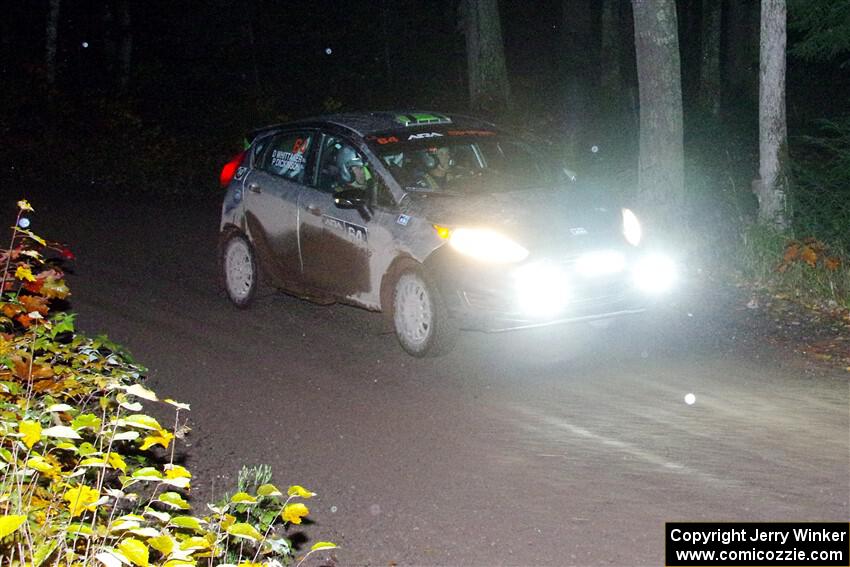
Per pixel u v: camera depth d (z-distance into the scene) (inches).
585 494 237.8
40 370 254.7
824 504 228.5
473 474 251.8
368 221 355.6
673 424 283.6
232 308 414.9
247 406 303.4
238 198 411.2
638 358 348.2
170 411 296.7
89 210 636.1
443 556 208.8
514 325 323.3
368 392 316.2
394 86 1321.4
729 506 228.7
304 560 206.8
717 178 685.9
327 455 265.9
